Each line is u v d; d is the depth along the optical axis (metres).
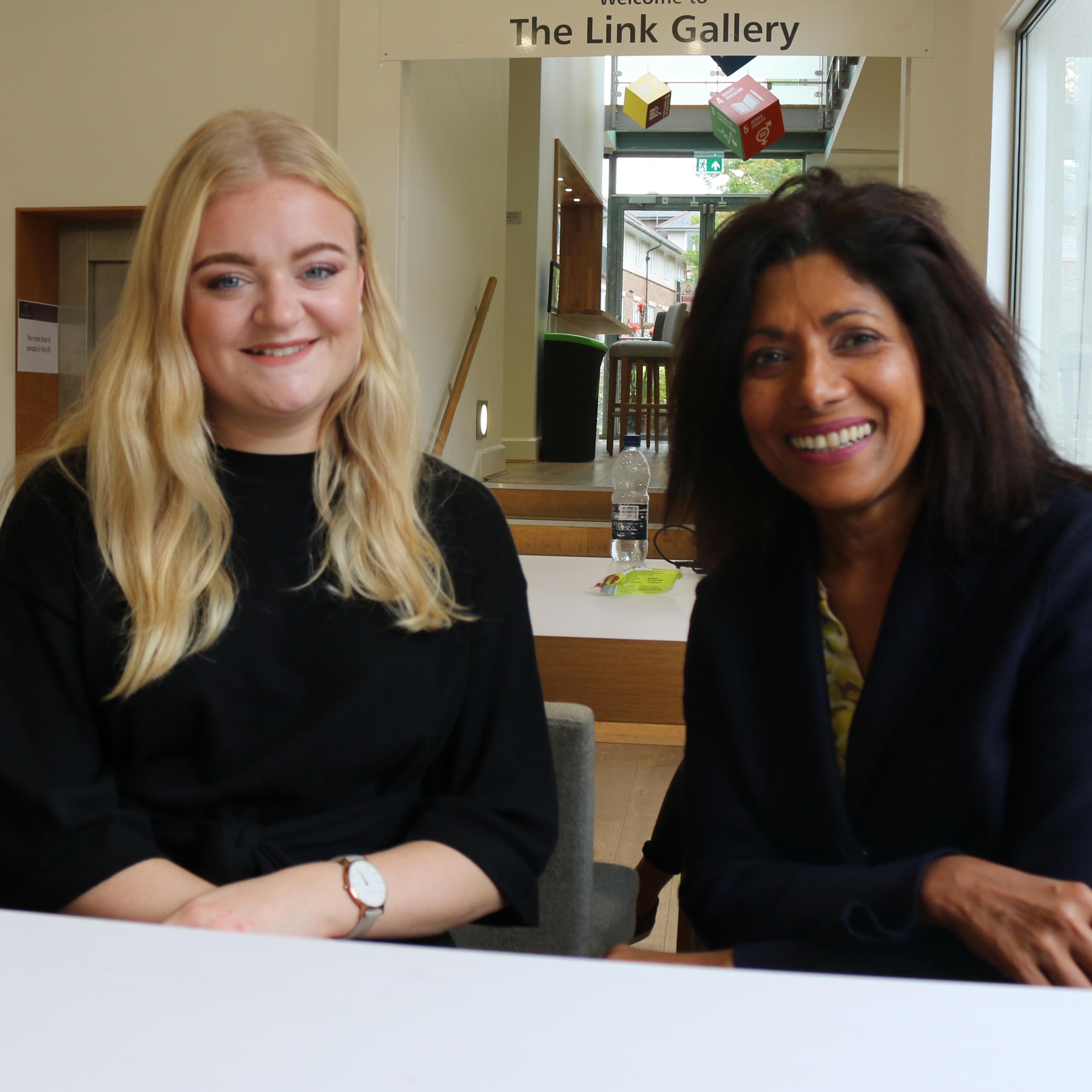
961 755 0.90
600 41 4.53
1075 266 3.58
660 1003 0.50
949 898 0.81
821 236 0.94
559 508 5.75
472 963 0.53
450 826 1.01
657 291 12.18
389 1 4.62
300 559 1.04
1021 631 0.89
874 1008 0.50
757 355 0.98
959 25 4.42
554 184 8.26
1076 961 0.76
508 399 7.96
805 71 10.97
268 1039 0.47
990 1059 0.46
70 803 0.94
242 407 1.03
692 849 1.03
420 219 5.06
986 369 0.92
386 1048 0.46
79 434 1.08
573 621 1.83
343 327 1.04
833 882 0.88
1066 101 3.67
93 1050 0.46
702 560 1.11
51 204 5.12
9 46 5.07
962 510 0.93
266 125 1.04
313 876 0.90
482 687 1.10
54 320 5.30
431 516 1.12
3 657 1.00
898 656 0.94
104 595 1.00
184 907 0.85
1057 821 0.85
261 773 1.00
